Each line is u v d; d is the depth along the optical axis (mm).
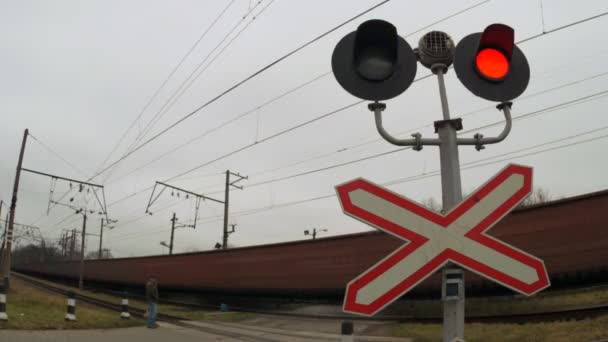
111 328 13000
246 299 23531
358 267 18016
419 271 2199
